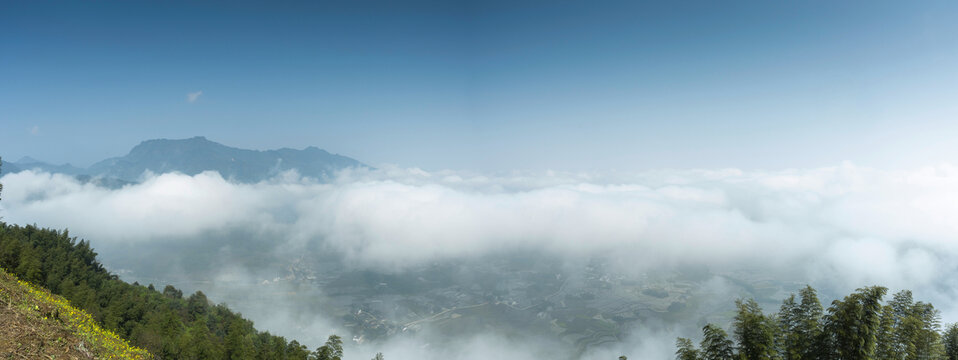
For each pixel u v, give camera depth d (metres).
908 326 28.28
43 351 20.56
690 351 30.31
